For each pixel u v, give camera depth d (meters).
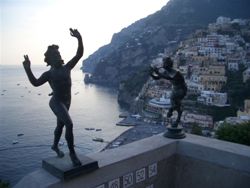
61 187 3.36
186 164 5.07
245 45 113.50
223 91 83.38
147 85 100.38
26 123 70.56
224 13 177.12
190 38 129.00
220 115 71.31
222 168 4.67
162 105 80.44
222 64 93.88
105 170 3.87
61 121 3.77
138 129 67.31
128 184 4.26
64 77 3.69
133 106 97.06
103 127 70.44
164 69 5.18
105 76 187.88
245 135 12.15
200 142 5.05
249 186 4.42
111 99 124.12
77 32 3.79
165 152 4.92
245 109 64.81
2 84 177.25
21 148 51.22
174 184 5.22
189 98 83.44
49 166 3.56
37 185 3.27
